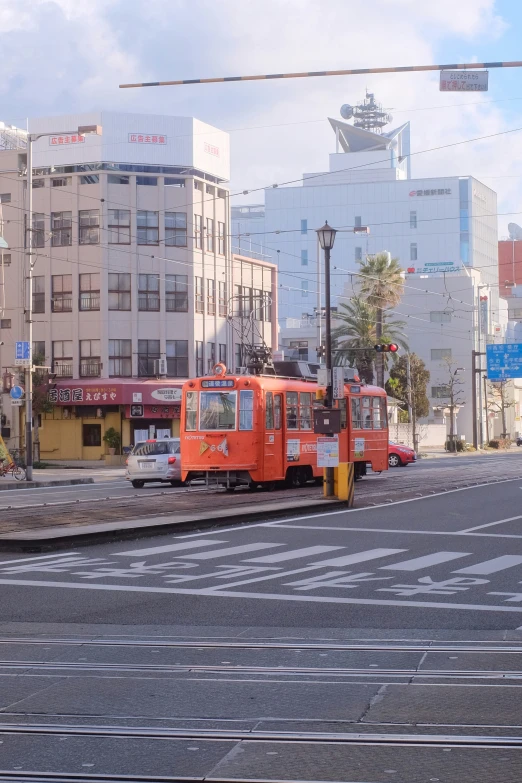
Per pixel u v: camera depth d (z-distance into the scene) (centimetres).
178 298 6425
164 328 6359
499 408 11325
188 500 2831
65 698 827
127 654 1005
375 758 662
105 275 6266
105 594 1359
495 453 8525
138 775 629
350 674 910
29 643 1062
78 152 6334
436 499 3025
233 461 3206
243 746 689
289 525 2261
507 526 2225
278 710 784
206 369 6569
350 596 1336
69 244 6331
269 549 1830
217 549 1830
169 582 1455
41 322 6375
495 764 647
